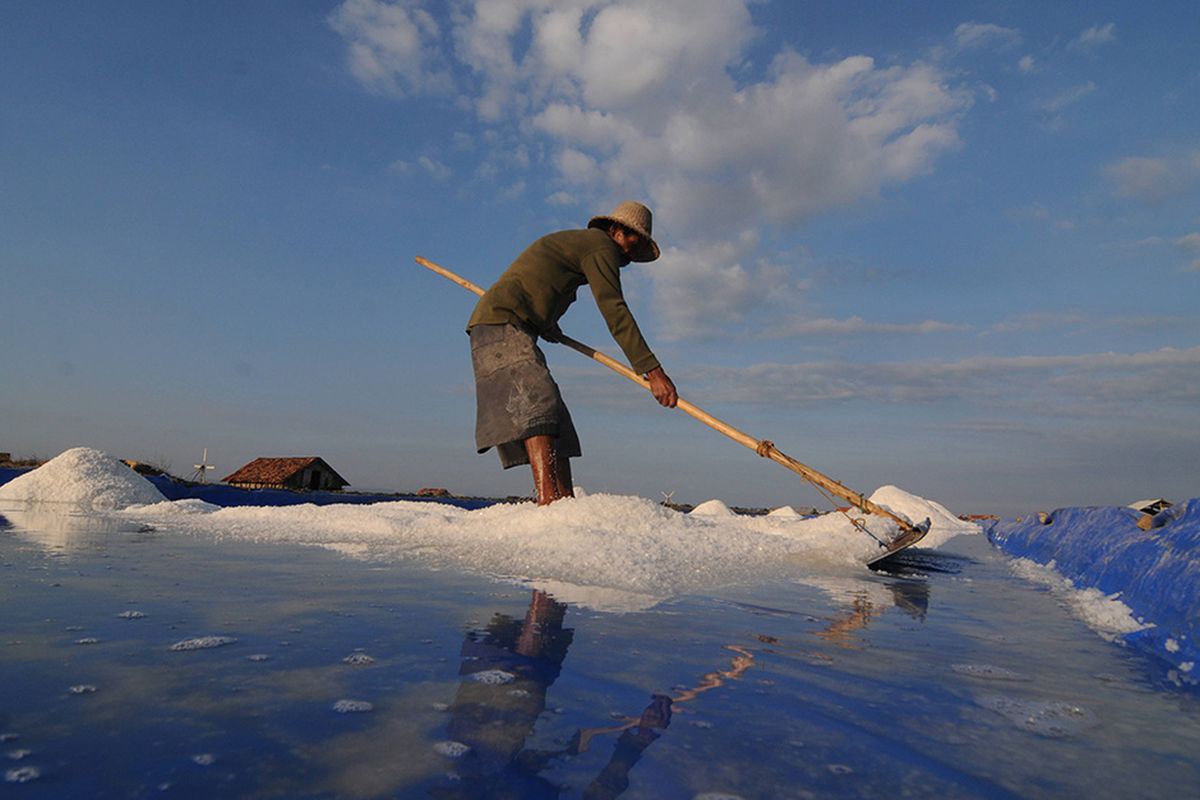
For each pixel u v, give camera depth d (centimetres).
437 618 161
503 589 207
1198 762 94
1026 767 89
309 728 89
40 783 70
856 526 374
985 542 653
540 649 136
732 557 307
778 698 112
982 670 141
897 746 94
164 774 74
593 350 430
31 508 505
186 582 198
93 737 83
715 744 91
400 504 459
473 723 93
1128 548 243
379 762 79
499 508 393
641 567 258
